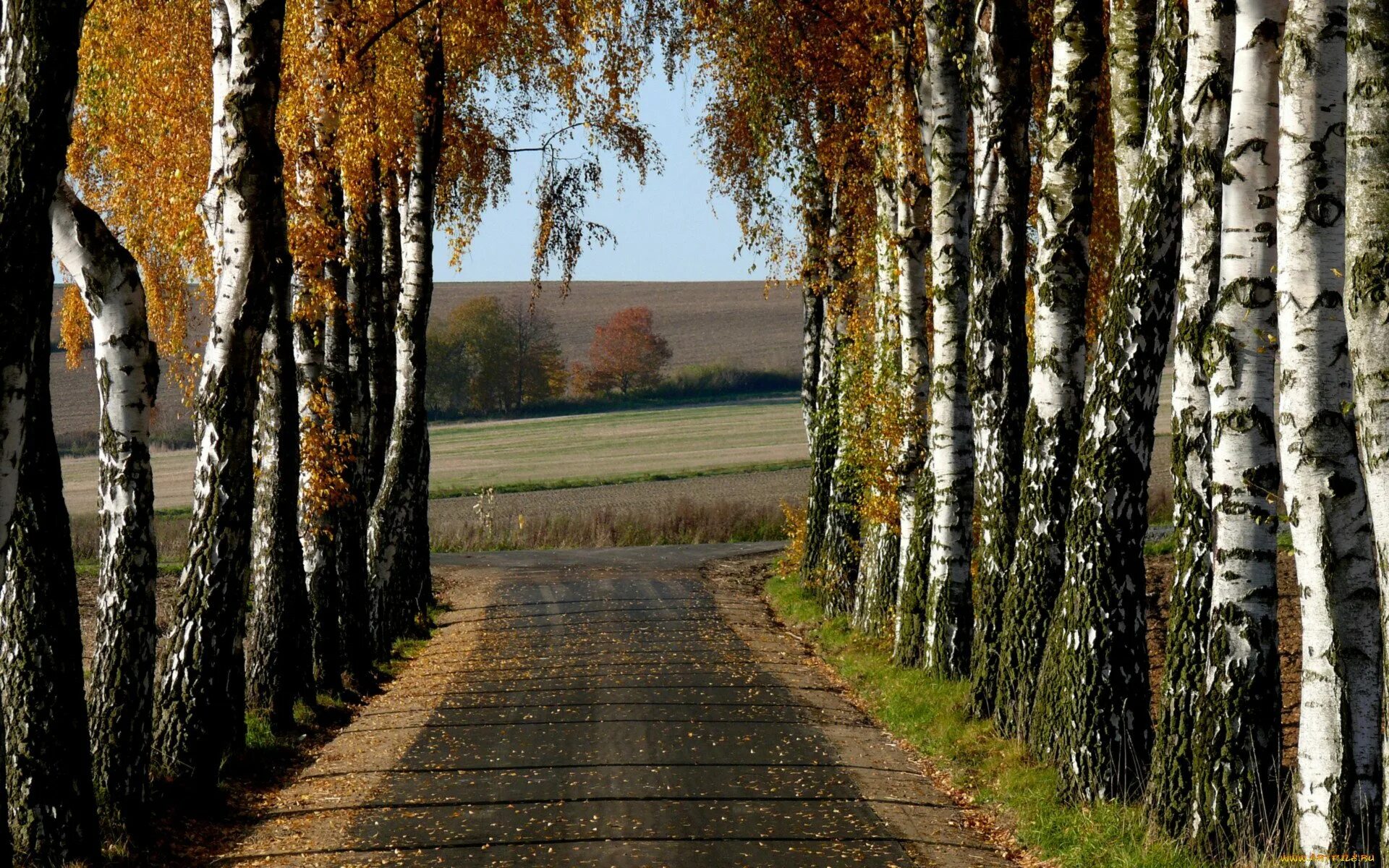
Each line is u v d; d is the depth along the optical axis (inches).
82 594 3882.9
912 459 2463.1
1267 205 1128.8
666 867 1222.9
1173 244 1407.5
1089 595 1434.5
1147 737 1418.6
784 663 2615.7
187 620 1566.2
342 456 2272.4
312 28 2158.0
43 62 968.3
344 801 1556.3
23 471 1234.6
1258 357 1153.4
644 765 1676.9
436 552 5994.1
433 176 3132.4
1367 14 772.6
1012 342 1904.5
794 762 1690.5
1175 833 1210.0
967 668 2121.1
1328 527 957.8
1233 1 1226.0
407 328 3100.4
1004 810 1430.9
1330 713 971.9
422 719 2089.1
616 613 3518.7
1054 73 1609.3
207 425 1589.6
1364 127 772.6
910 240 2490.2
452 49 2908.5
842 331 3221.0
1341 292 939.3
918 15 2292.1
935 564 2160.4
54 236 1375.5
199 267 2255.2
